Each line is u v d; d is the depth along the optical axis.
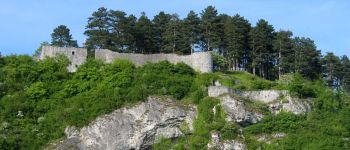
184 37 165.00
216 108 132.00
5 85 140.25
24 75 143.75
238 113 131.38
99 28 166.88
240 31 166.62
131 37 165.00
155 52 169.12
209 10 168.62
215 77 144.38
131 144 129.00
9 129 130.38
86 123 130.00
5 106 135.50
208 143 126.62
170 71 145.00
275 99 138.62
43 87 139.75
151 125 130.25
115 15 167.25
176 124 131.50
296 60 167.25
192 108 133.88
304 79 157.38
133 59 147.88
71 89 140.12
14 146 126.38
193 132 130.50
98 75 142.88
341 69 175.38
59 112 133.88
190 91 139.50
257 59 165.12
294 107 136.88
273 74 170.00
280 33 168.62
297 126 133.00
